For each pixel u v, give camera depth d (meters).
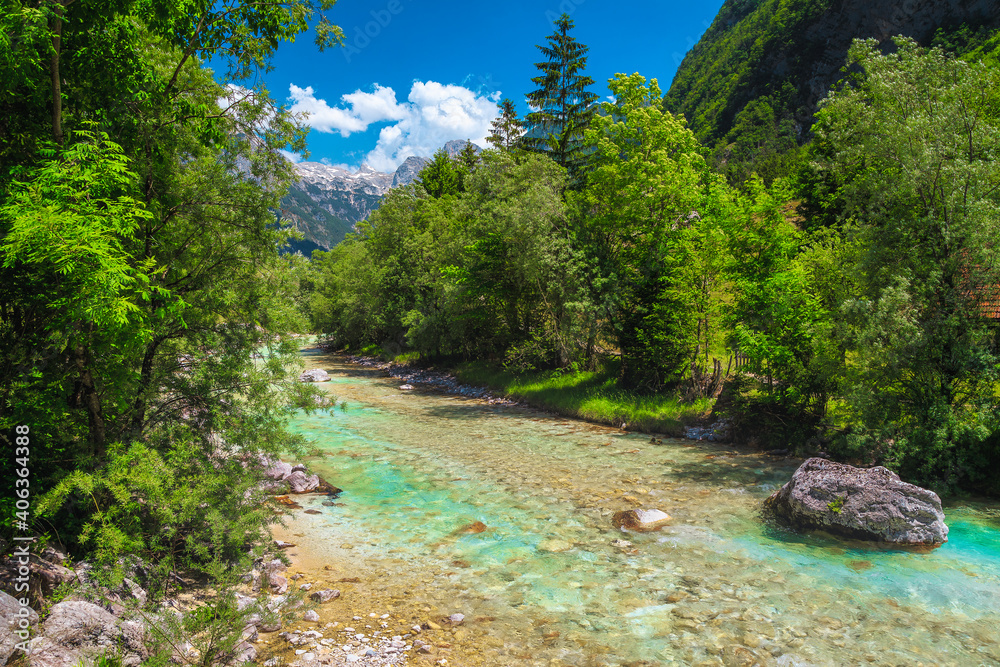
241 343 9.42
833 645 6.56
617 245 25.03
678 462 15.47
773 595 7.85
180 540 7.82
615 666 6.13
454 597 7.83
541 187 26.53
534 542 9.91
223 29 8.31
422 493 12.80
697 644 6.61
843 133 13.29
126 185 7.33
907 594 7.83
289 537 10.09
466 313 33.03
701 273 19.98
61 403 7.15
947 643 6.57
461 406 26.11
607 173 24.20
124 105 7.87
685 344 21.30
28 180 6.75
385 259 45.34
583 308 22.91
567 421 22.11
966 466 11.62
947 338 11.73
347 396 29.34
